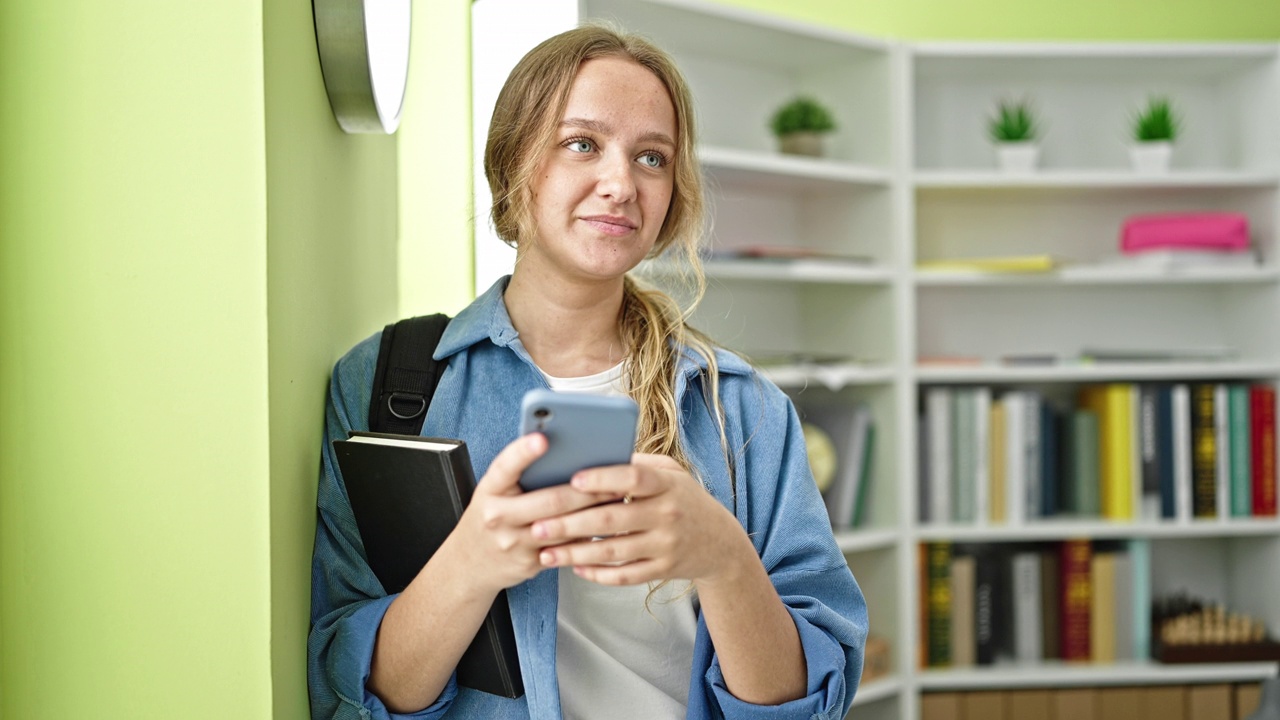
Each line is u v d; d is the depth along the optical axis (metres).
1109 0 3.18
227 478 0.95
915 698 2.87
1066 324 3.25
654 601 1.14
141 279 0.94
